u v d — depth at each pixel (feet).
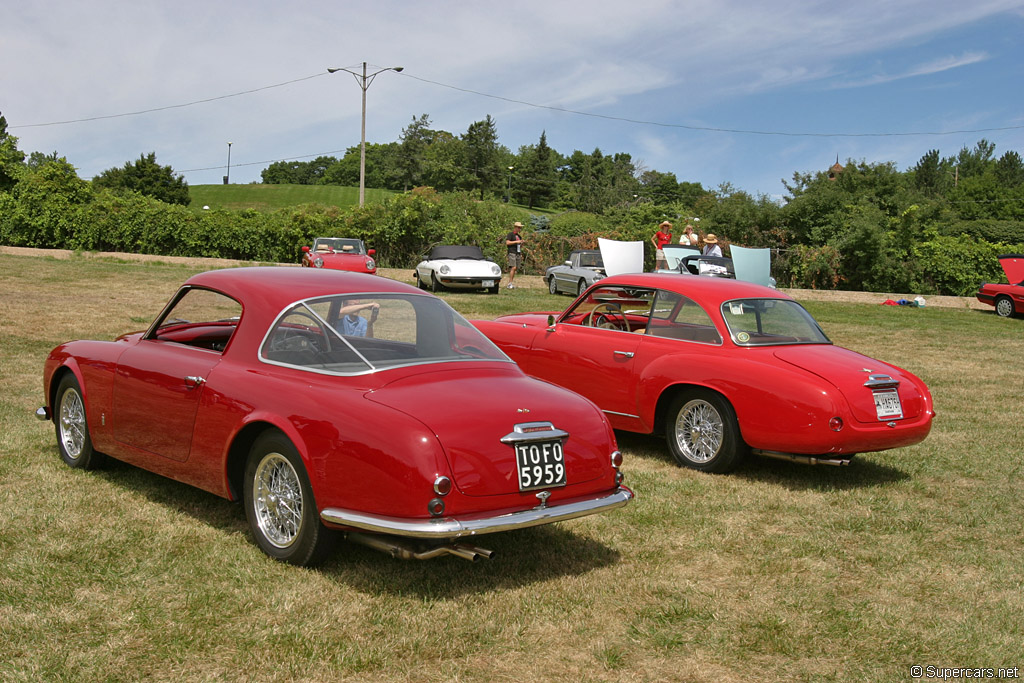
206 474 14.84
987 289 71.82
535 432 13.00
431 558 13.55
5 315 43.16
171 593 12.31
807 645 11.55
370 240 99.50
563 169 505.66
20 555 13.48
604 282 24.13
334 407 12.88
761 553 15.19
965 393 33.37
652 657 11.07
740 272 47.39
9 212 107.45
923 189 349.61
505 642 11.29
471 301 61.21
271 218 102.27
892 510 18.07
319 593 12.48
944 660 11.25
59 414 19.08
